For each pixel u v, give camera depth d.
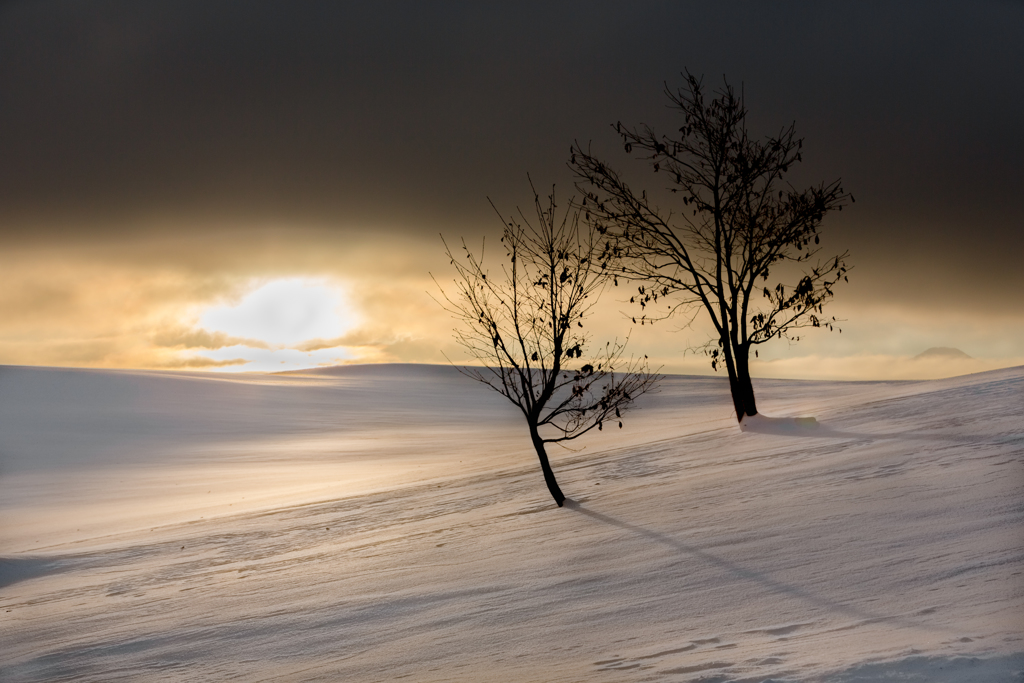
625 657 5.77
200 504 25.78
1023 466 9.77
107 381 65.56
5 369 67.12
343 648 7.62
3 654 9.73
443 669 6.38
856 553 7.57
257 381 75.19
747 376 21.44
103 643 9.45
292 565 13.15
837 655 4.81
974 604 5.49
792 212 20.59
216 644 8.58
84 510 26.52
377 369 90.12
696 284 21.03
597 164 20.86
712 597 7.14
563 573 9.25
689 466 16.77
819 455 14.38
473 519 15.26
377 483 26.56
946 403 17.84
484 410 65.25
